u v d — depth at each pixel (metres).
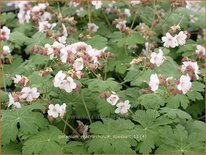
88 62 0.81
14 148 0.78
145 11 1.25
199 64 1.05
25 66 0.98
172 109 0.82
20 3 1.17
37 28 1.14
